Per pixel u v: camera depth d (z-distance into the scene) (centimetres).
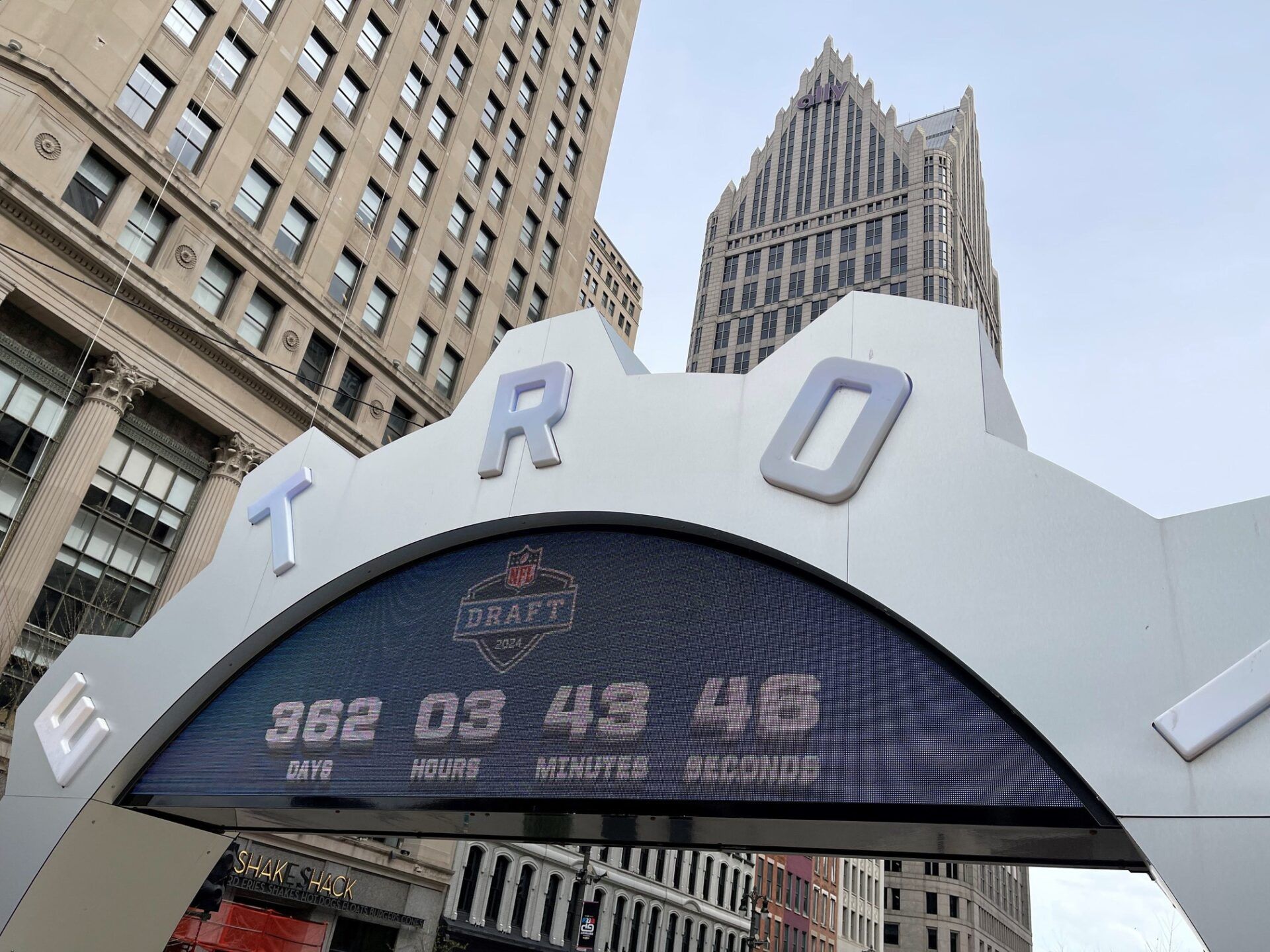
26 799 647
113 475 2230
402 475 620
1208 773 340
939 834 431
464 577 581
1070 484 412
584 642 516
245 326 2584
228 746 616
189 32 2552
